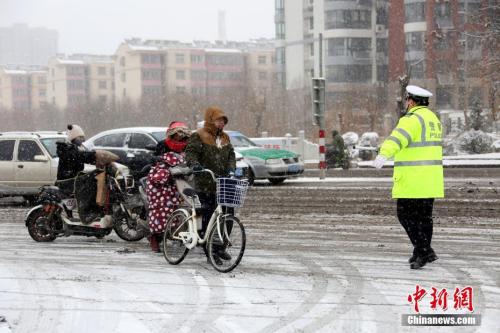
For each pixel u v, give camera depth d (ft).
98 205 37.65
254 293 26.40
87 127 318.86
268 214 49.06
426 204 29.66
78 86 435.53
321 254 33.96
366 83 261.24
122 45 398.42
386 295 25.84
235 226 29.86
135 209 37.58
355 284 27.61
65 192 38.06
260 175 68.33
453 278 28.35
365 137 150.61
